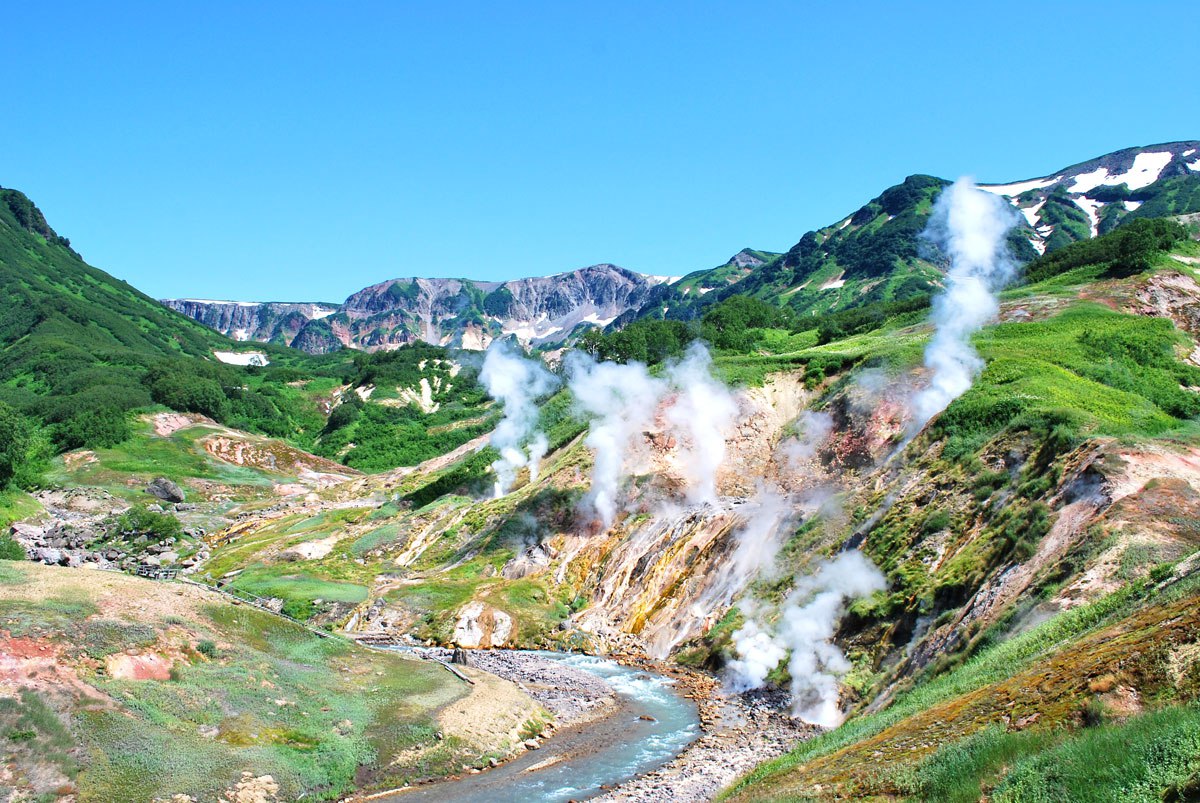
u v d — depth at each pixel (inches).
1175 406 2198.6
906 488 1886.1
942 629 1363.2
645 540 2384.4
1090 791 559.8
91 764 1007.0
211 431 5206.7
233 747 1130.7
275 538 3026.6
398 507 3294.8
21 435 4082.2
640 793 1109.1
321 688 1368.1
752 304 4869.6
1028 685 805.2
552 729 1417.3
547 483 2810.0
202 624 1418.6
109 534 3309.5
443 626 2133.4
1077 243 3932.1
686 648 1913.1
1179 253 3358.8
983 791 643.5
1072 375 2245.3
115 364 6633.9
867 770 804.6
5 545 2276.1
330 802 1110.4
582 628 2121.1
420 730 1286.9
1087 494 1386.6
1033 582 1257.4
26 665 1113.4
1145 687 675.4
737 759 1242.0
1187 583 833.5
